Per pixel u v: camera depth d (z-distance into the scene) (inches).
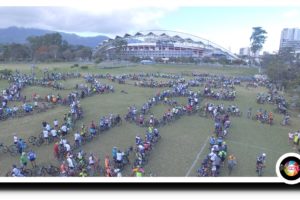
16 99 1680.6
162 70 3619.6
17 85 1973.4
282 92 2367.1
